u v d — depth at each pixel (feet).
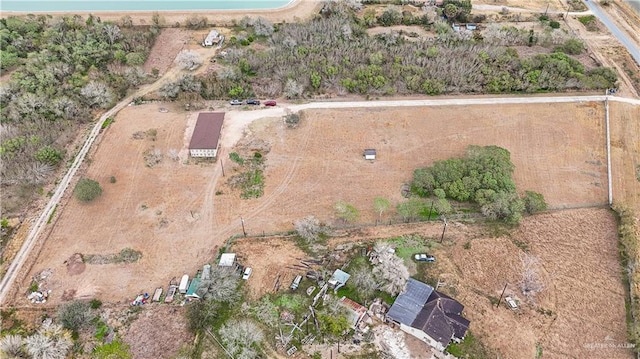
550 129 345.72
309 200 293.23
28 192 293.43
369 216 282.97
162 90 379.35
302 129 347.15
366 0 531.91
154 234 270.67
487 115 359.05
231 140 336.90
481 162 299.79
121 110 366.63
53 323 225.76
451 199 293.23
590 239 265.95
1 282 243.81
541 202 280.72
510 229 272.51
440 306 219.41
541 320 225.97
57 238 267.18
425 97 379.35
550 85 382.63
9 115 342.44
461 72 388.57
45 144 323.37
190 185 302.66
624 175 309.01
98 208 285.23
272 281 243.19
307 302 233.14
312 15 509.76
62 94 366.84
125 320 227.20
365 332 219.61
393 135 341.82
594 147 331.16
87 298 237.66
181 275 248.93
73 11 521.65
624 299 235.61
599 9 524.11
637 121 352.28
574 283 242.78
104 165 314.96
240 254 257.96
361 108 367.25
